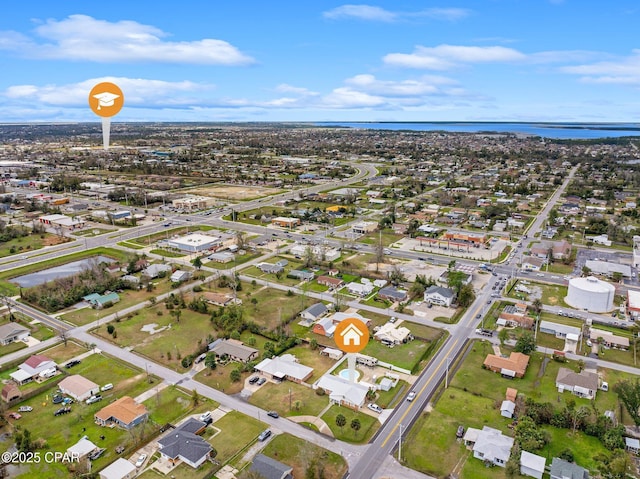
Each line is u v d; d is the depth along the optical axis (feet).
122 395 234.79
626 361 269.23
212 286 380.78
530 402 220.43
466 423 214.90
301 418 217.36
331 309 335.06
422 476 182.39
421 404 229.04
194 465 185.47
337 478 180.04
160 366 262.06
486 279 400.06
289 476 179.11
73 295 348.79
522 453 189.98
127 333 300.61
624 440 199.31
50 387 242.58
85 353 276.00
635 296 344.90
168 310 335.67
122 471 181.16
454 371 259.39
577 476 176.24
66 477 181.47
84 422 215.10
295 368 252.42
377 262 422.82
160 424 212.43
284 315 326.65
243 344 286.66
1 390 237.66
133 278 386.52
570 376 242.58
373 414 220.84
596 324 316.40
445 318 324.19
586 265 420.77
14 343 287.48
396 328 304.30
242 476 178.40
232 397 233.55
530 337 275.59
